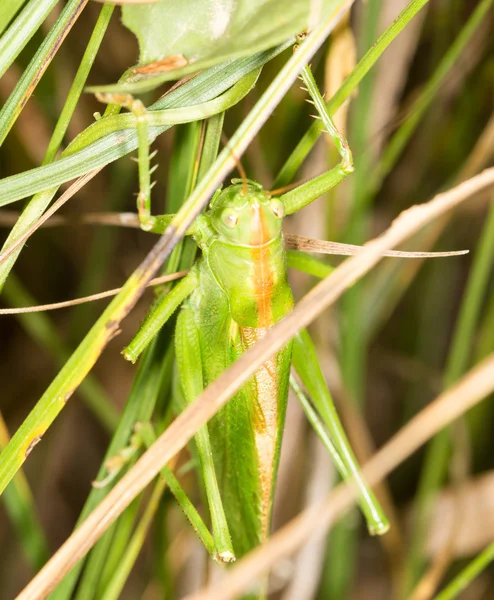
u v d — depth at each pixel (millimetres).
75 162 199
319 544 263
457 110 281
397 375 368
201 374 218
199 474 231
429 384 339
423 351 339
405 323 346
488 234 245
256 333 216
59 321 327
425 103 235
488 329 270
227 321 217
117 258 316
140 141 199
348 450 228
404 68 245
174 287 217
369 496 229
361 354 270
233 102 201
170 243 196
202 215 215
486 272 248
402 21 206
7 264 200
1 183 197
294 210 214
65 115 201
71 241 311
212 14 195
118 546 227
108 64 268
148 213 203
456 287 336
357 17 236
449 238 321
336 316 262
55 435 318
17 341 325
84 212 292
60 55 261
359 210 243
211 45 195
